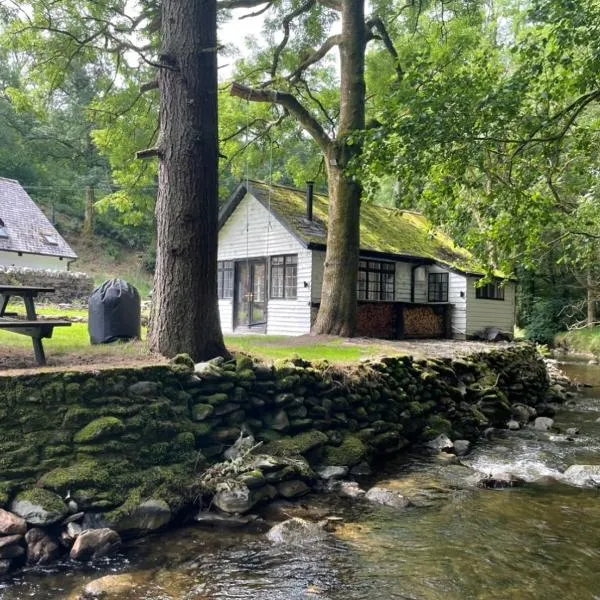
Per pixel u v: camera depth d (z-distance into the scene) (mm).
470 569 4125
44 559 4035
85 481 4484
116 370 5230
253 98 13734
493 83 8242
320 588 3805
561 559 4320
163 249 6770
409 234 20719
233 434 5863
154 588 3742
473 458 7648
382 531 4840
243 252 18359
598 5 7262
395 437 7676
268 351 9359
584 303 28594
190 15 6758
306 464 6008
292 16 15445
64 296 19703
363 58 13961
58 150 36562
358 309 15906
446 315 18547
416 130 7781
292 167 19281
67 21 12641
